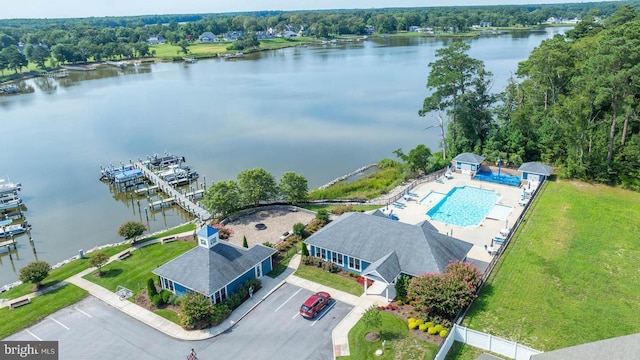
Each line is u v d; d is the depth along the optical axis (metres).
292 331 36.97
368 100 137.75
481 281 41.81
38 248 58.97
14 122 125.62
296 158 90.38
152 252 51.56
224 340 36.25
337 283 43.84
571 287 41.28
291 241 52.12
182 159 89.81
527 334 35.31
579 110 63.84
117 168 86.38
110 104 145.75
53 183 82.44
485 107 81.31
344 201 65.44
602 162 65.94
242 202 61.53
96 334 37.50
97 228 64.69
